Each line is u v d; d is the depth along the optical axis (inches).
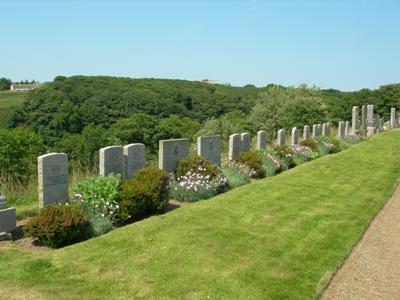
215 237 318.3
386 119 2159.2
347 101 2242.9
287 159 700.0
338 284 253.0
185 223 350.6
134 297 224.4
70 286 235.3
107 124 1729.8
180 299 223.1
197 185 459.5
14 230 329.4
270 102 1542.8
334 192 490.6
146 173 402.0
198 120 2054.6
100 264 264.7
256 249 297.9
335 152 886.4
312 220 374.3
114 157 414.9
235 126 1587.1
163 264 266.5
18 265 259.8
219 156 594.9
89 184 368.5
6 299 219.9
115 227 354.6
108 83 2094.0
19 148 1138.0
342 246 311.3
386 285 254.2
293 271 263.4
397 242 331.3
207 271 258.1
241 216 378.6
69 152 1315.2
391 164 705.6
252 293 232.2
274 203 430.0
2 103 2332.7
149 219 362.0
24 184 503.2
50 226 297.0
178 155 506.6
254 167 596.1
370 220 383.6
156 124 1558.8
